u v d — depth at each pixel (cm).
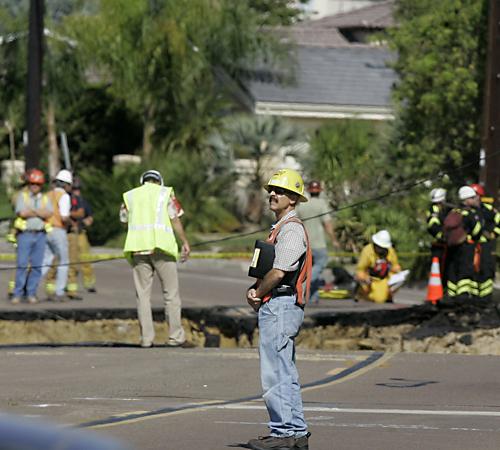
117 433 2517
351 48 13150
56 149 11194
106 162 12056
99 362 3722
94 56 10638
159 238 4091
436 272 5128
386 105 11850
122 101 11925
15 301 5294
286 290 2303
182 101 10794
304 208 5662
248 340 4719
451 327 4784
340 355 3881
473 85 8056
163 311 4900
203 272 7869
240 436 2498
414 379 3419
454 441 2462
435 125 8538
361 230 8438
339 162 9425
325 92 11994
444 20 8300
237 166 10569
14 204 5366
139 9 10619
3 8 10488
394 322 4847
